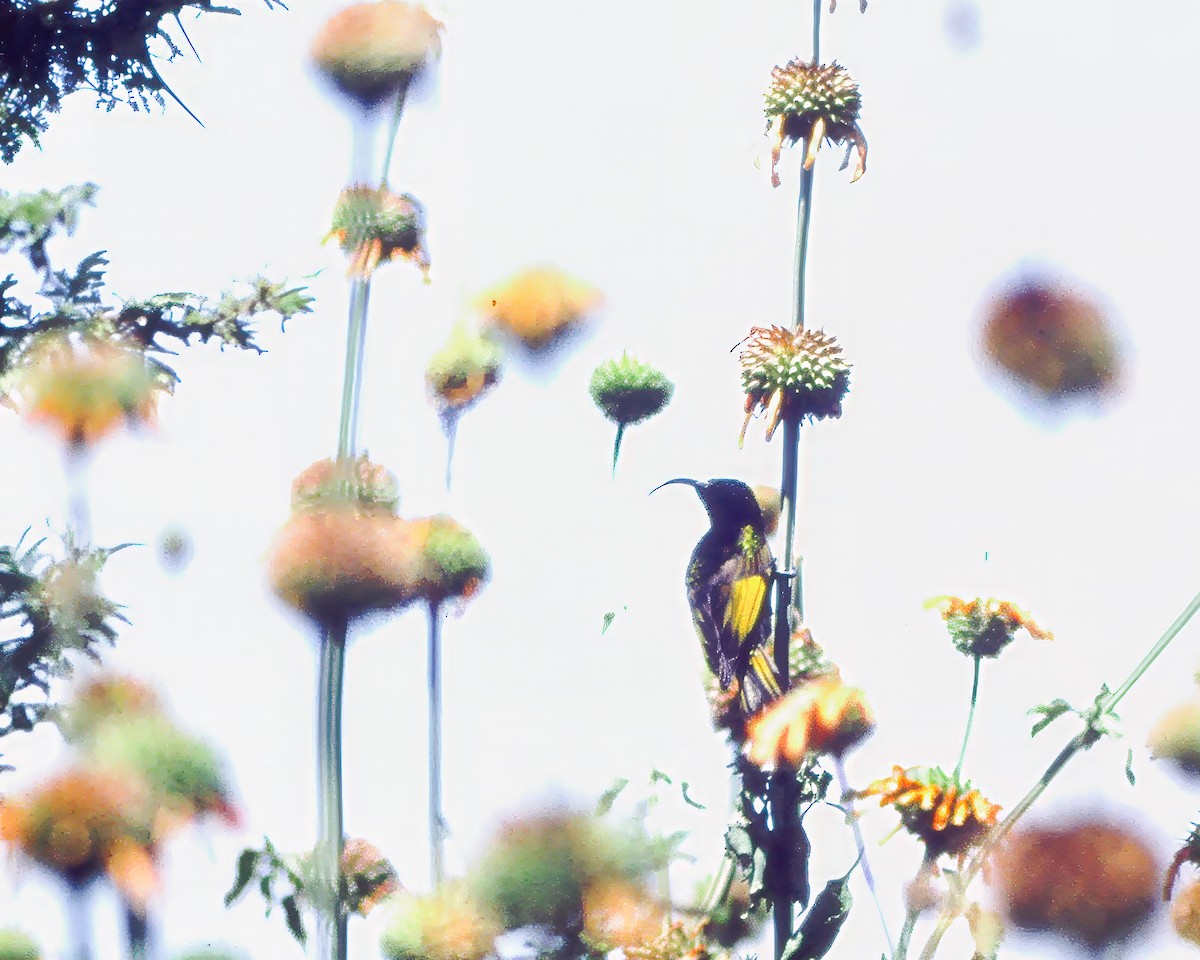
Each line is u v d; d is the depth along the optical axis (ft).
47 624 18.90
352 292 22.40
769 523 24.59
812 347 22.43
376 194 22.68
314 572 19.12
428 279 23.15
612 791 16.46
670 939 17.51
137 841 15.88
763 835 19.80
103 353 20.63
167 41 21.40
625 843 15.81
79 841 15.55
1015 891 15.87
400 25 20.68
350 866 18.65
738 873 20.03
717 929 19.61
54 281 21.47
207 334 21.48
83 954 15.52
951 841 18.67
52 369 20.44
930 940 17.56
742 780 20.12
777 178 23.82
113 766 16.02
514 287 23.36
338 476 20.54
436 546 22.26
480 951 15.65
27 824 15.56
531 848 15.64
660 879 16.05
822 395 22.15
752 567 23.21
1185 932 15.20
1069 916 15.35
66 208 21.66
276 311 21.67
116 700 16.44
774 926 19.56
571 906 15.47
